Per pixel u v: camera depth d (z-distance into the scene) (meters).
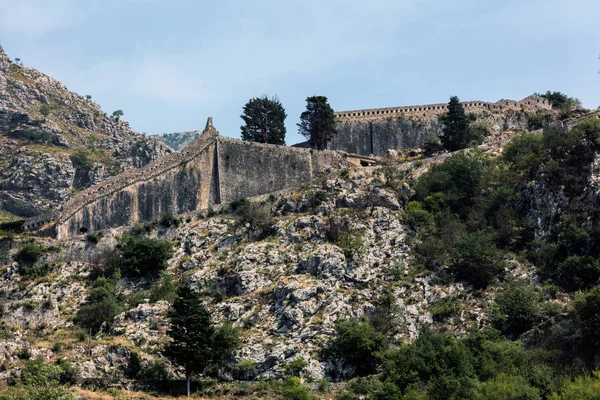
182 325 192.50
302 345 197.38
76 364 193.25
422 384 177.88
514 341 193.00
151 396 183.62
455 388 169.88
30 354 196.62
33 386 169.62
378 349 194.12
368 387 181.25
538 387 173.25
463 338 196.25
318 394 183.88
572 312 193.50
